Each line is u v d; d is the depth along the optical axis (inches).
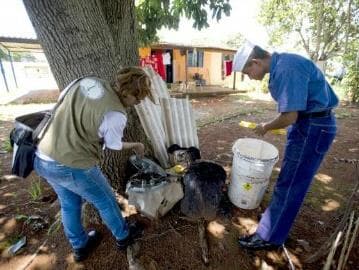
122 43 112.3
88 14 82.5
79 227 75.1
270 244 82.1
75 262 78.6
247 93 536.1
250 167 91.4
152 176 98.3
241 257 81.1
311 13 516.4
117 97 60.8
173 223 94.4
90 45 83.8
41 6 75.0
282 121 63.9
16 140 63.8
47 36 79.7
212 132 217.8
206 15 175.0
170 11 180.2
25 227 93.6
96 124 56.8
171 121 132.5
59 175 61.4
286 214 75.5
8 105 361.1
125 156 108.2
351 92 392.5
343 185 126.9
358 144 190.2
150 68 131.0
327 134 66.5
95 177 66.0
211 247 84.0
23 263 79.0
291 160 70.4
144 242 85.6
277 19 547.5
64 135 58.3
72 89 60.1
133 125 111.9
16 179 131.6
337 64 553.9
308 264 79.0
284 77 61.2
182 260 79.3
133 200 91.8
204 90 520.1
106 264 77.9
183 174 104.8
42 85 599.5
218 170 97.7
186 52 508.7
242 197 99.5
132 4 114.7
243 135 209.8
